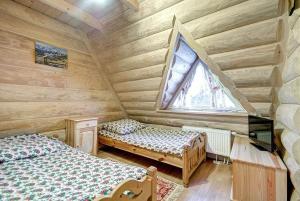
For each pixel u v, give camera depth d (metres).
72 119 3.13
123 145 3.31
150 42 2.81
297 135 1.50
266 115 2.56
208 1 2.05
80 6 2.73
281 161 1.86
